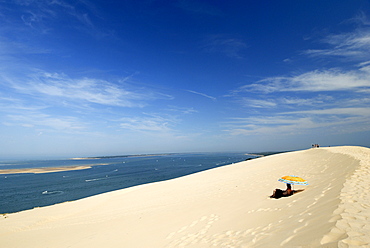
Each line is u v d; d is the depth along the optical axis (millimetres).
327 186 7602
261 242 4336
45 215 16797
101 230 10188
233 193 11805
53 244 9531
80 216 15156
